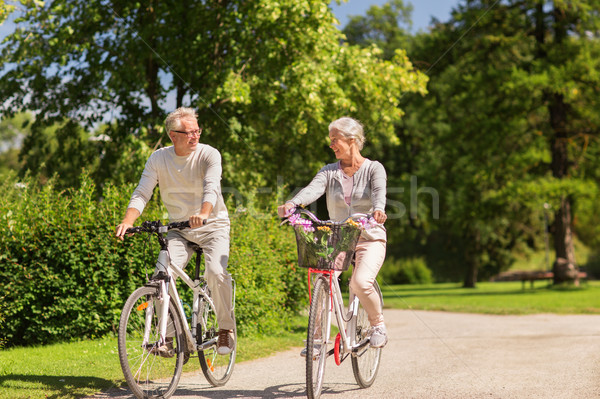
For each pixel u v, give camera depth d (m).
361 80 19.36
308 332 5.51
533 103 33.84
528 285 44.59
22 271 9.54
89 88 18.25
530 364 8.09
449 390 6.25
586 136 33.41
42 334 9.60
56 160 18.89
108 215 9.90
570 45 32.28
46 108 18.70
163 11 17.20
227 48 17.78
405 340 11.00
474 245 46.59
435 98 36.94
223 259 6.17
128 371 5.27
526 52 35.97
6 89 18.17
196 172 6.07
